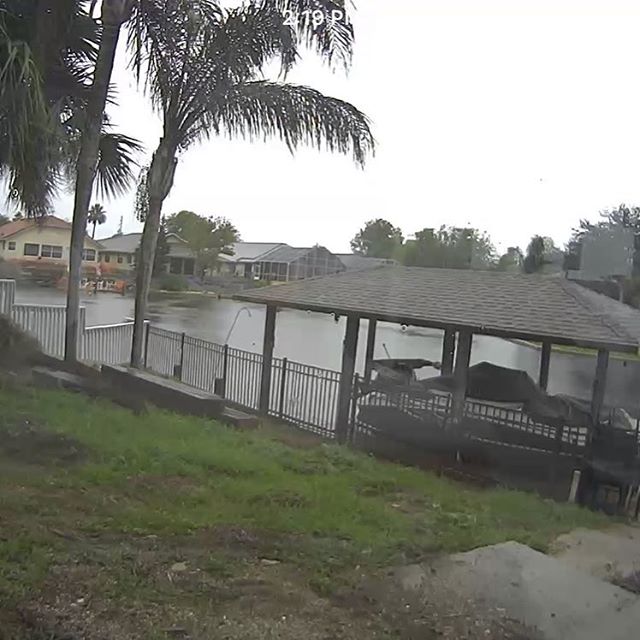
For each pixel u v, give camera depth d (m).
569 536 5.42
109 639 3.23
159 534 4.62
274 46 11.77
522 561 4.44
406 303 10.38
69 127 10.68
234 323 13.83
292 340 13.69
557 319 8.30
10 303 13.89
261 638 3.34
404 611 3.71
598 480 7.32
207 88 12.04
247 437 8.30
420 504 6.19
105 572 3.93
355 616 3.65
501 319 8.83
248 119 12.24
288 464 7.07
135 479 5.85
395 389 10.00
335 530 5.02
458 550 4.73
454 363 10.70
